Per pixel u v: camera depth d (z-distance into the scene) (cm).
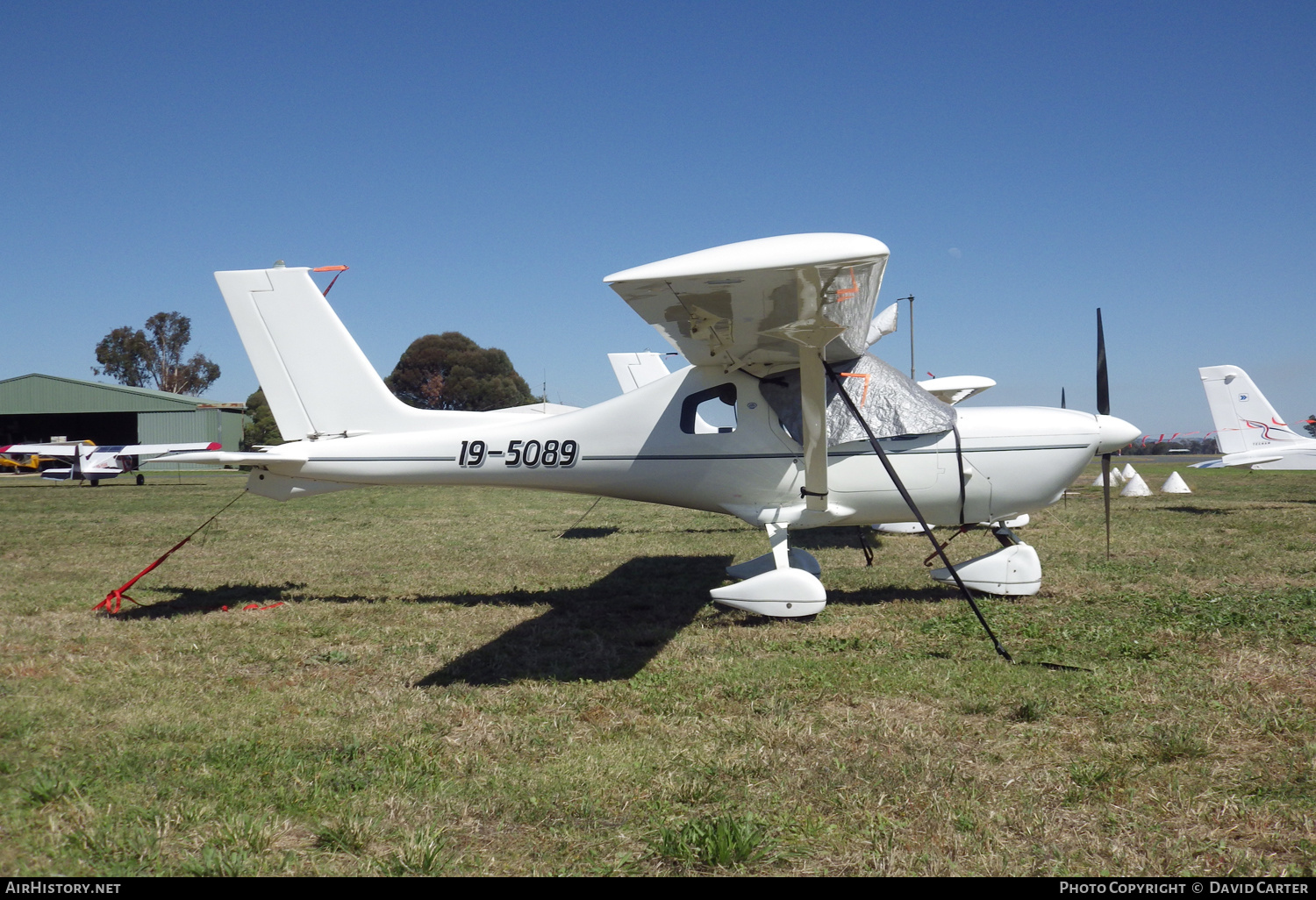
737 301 440
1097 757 312
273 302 669
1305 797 272
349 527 1309
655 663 471
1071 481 611
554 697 405
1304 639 480
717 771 304
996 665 447
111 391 5053
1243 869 228
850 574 761
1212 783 285
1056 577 725
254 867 236
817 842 250
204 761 322
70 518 1523
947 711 373
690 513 1501
